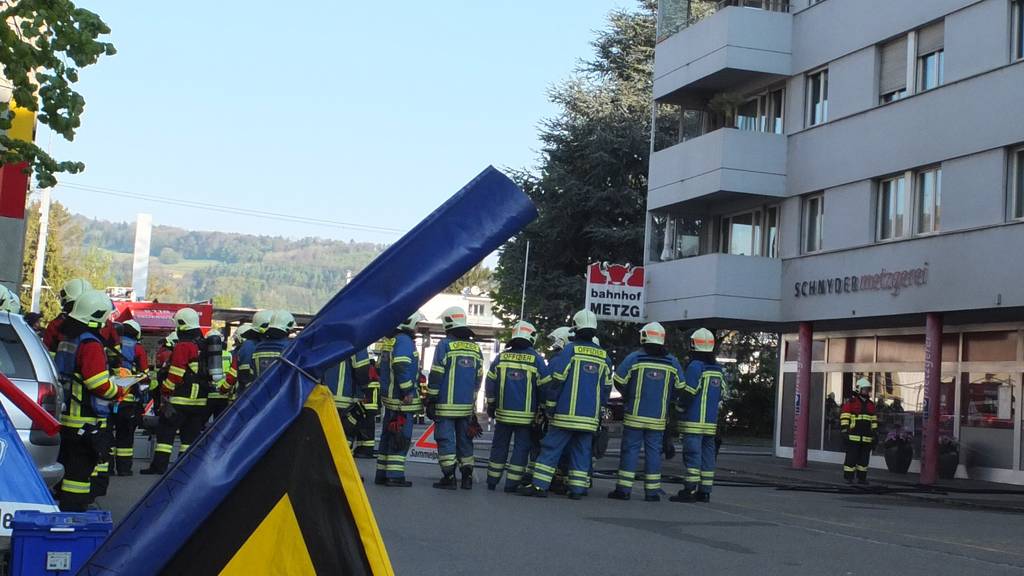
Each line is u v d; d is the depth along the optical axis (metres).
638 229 42.59
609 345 42.91
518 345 15.42
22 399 4.31
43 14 10.50
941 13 24.06
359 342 2.97
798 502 17.12
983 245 22.42
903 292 24.55
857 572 9.32
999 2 22.44
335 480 3.02
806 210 28.77
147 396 20.00
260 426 2.93
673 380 15.56
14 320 10.02
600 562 9.22
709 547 10.48
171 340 18.75
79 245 90.69
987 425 24.67
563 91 46.25
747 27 29.33
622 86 45.44
